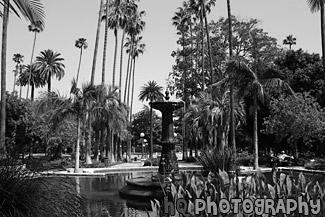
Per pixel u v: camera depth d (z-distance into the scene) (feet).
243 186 11.89
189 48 144.66
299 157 102.78
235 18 122.01
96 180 57.72
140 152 234.99
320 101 104.17
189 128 127.95
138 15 154.81
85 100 71.67
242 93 75.36
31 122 106.42
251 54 116.67
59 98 73.05
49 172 16.39
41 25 20.88
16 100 111.45
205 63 135.95
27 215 12.98
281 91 92.99
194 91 144.05
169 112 47.21
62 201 14.69
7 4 17.84
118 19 135.54
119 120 101.09
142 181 41.09
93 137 125.59
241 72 71.31
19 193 13.29
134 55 179.42
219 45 130.00
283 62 115.85
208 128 104.99
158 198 34.81
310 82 106.22
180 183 13.12
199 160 48.14
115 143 134.10
